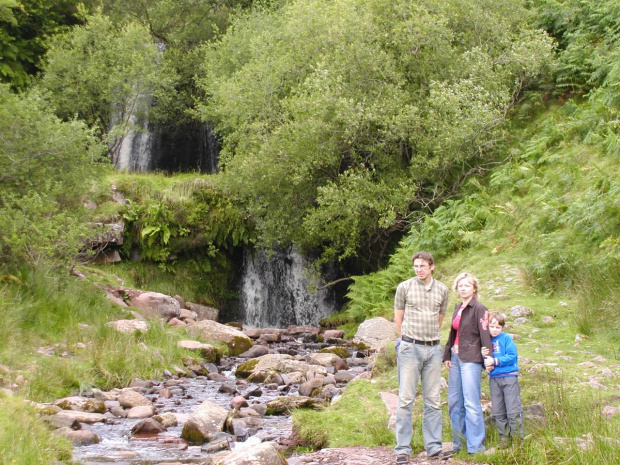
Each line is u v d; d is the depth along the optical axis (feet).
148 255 66.44
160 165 93.56
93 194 55.98
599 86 59.98
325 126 55.88
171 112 91.50
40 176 44.78
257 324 72.02
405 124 55.88
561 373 24.76
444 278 47.62
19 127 43.86
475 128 56.29
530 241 45.50
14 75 82.84
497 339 20.15
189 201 68.23
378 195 56.95
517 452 18.04
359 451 20.98
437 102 55.57
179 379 36.50
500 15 64.54
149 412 28.55
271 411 28.94
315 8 64.54
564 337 31.73
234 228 69.67
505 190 54.44
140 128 85.25
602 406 20.92
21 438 20.81
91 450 23.21
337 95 57.06
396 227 59.31
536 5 71.20
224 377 37.99
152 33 102.27
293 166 57.47
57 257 44.60
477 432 19.51
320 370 37.68
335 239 61.16
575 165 50.16
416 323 20.12
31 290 40.70
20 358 32.94
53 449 21.38
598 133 52.70
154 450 23.41
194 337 45.96
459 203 56.75
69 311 41.16
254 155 60.08
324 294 70.13
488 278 43.55
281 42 68.95
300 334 59.36
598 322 32.32
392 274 53.78
